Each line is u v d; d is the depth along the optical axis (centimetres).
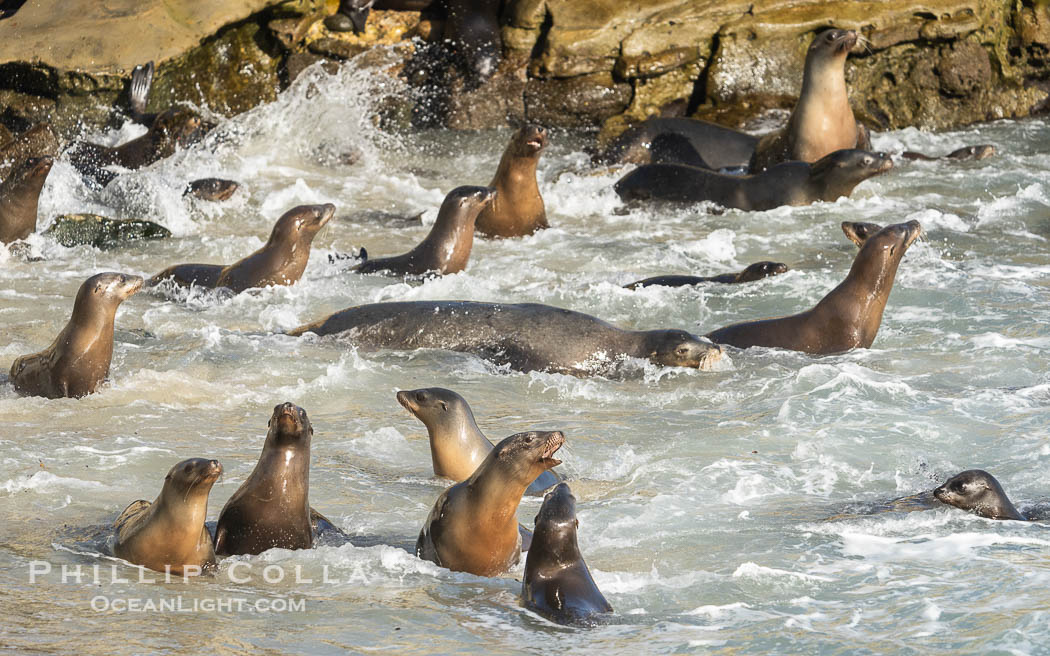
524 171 5562
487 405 3494
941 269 4881
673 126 7219
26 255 5294
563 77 7769
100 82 7312
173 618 2038
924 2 7881
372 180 6950
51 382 3475
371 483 2878
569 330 3912
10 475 2852
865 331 3959
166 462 2973
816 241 5516
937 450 3039
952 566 2298
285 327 4281
